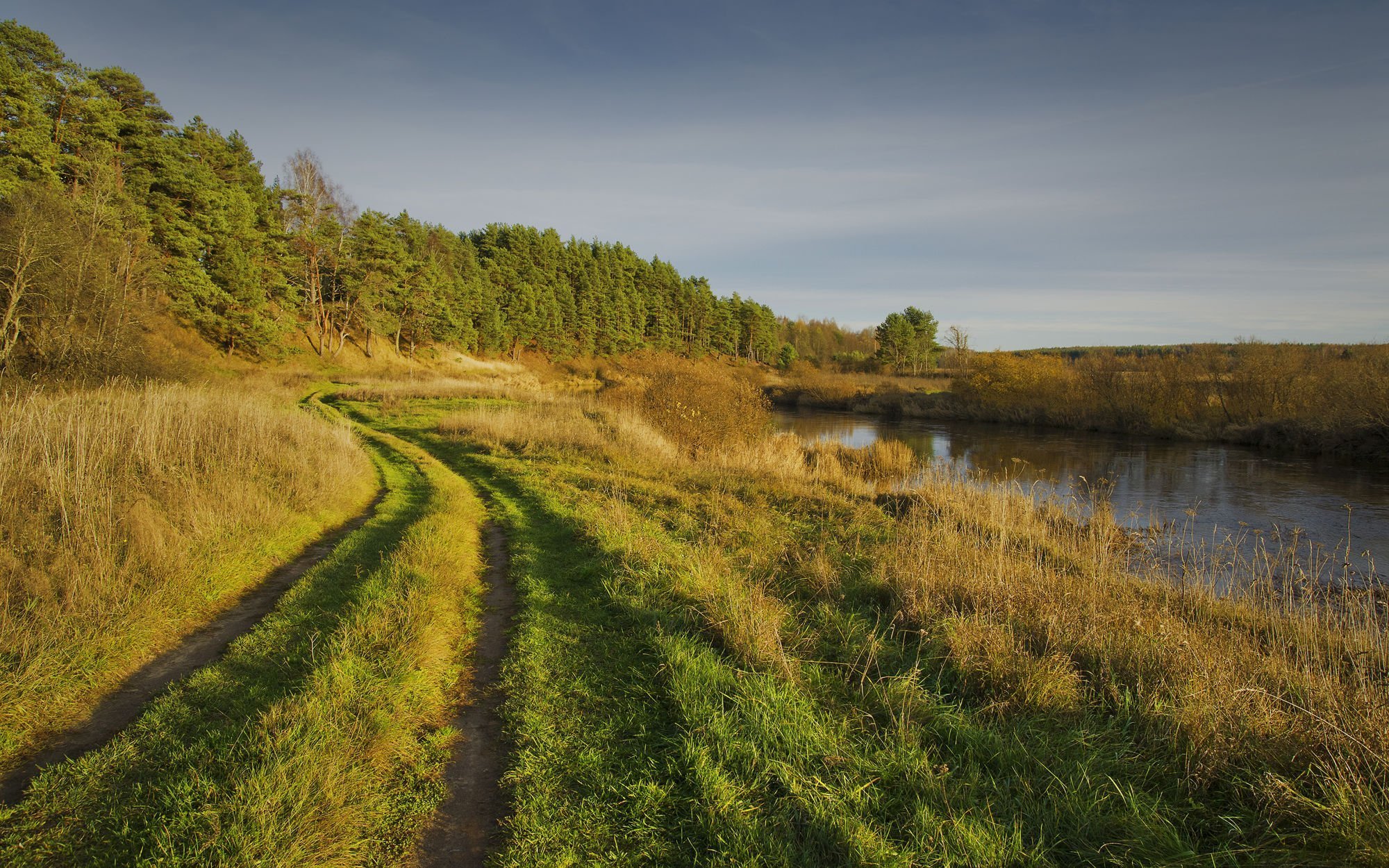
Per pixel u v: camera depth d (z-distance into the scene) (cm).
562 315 7006
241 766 334
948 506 1070
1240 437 2594
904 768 346
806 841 293
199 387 2177
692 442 1909
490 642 539
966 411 4081
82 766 350
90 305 2330
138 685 455
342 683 418
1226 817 308
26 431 827
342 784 327
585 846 299
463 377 5075
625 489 1140
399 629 512
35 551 582
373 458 1575
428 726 406
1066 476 1942
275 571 724
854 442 2908
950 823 303
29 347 2173
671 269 9006
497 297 6531
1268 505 1498
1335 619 675
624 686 446
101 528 640
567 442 1644
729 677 436
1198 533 1241
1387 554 1102
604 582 638
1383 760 326
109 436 898
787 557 768
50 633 470
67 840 296
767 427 2214
